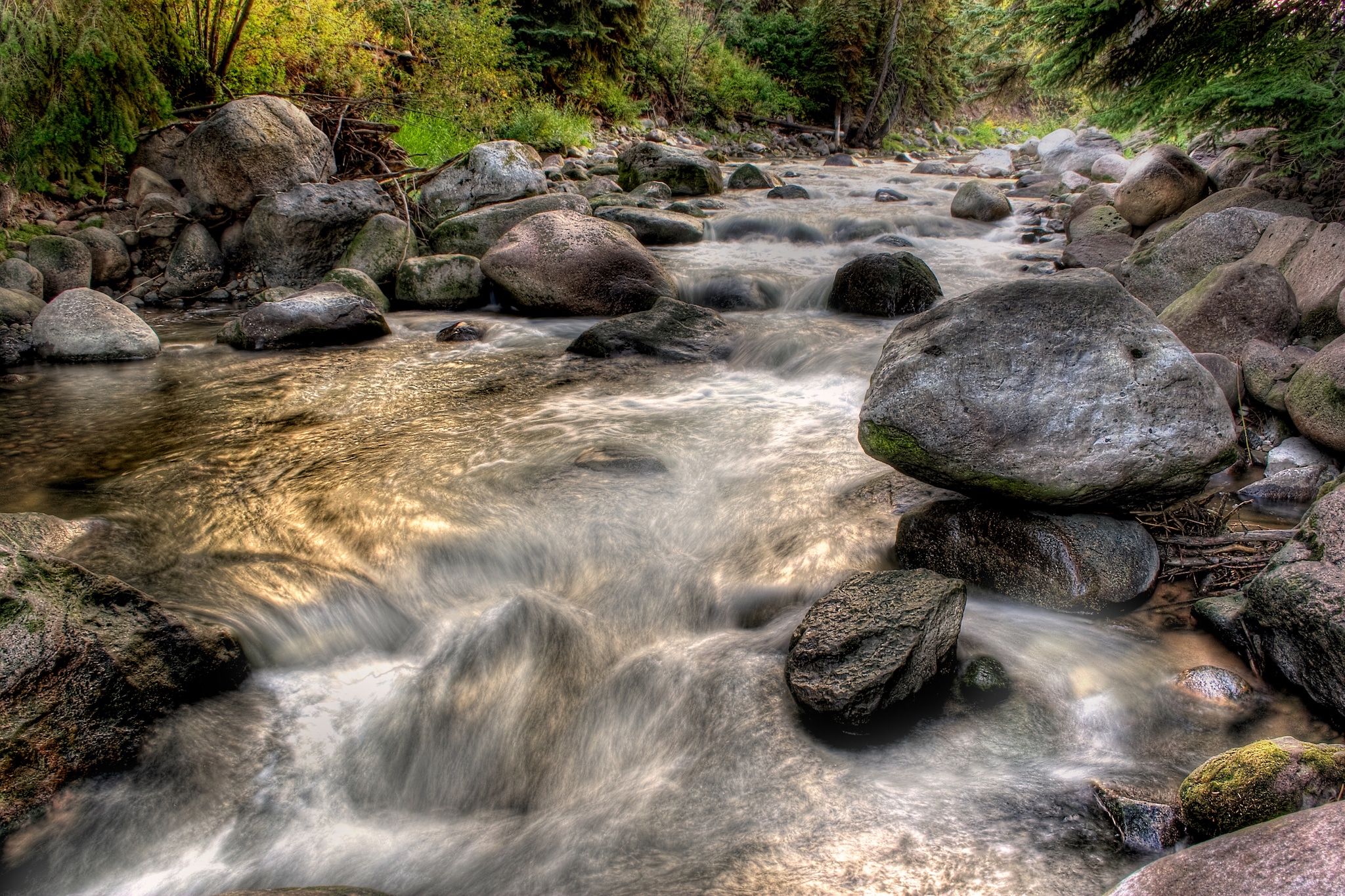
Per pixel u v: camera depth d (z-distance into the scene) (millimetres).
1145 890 1640
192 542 3580
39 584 2422
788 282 8266
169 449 4633
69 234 7828
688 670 2891
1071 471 2922
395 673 3002
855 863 2080
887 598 2746
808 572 3354
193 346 6762
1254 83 5703
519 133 14719
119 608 2570
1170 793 2195
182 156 8531
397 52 13625
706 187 14164
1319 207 6152
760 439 4652
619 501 3959
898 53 24656
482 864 2277
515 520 3773
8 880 2162
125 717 2449
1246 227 5426
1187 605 3066
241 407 5340
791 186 14406
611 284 7559
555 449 4547
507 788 2652
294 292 8117
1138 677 2719
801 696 2580
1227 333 4637
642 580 3436
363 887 2094
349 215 8656
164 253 8352
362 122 10094
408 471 4273
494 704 2891
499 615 3191
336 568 3404
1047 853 2051
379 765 2693
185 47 9367
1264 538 3176
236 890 2057
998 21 7410
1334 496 2740
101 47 7473
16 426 4996
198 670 2689
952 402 3031
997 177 17953
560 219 7766
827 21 24656
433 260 8156
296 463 4410
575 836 2340
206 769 2521
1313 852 1491
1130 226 8594
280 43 10953
